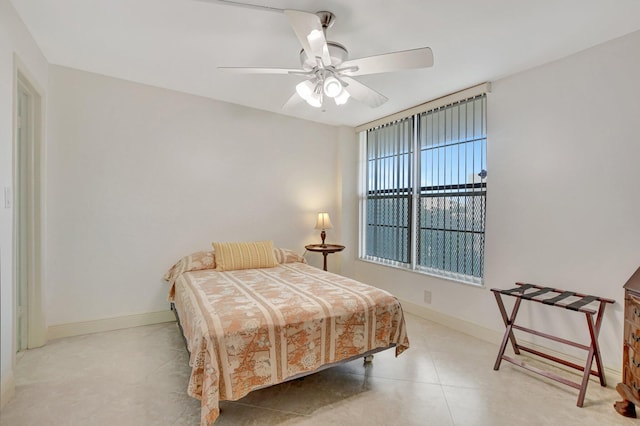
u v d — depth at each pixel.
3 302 1.87
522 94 2.68
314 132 4.28
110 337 2.93
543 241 2.55
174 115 3.37
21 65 2.14
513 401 2.03
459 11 1.90
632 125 2.10
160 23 2.12
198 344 1.73
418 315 3.58
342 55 2.05
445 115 3.33
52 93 2.81
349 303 2.18
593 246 2.28
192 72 2.90
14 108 2.01
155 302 3.29
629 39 2.11
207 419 1.58
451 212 3.28
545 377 2.30
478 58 2.46
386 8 1.88
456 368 2.44
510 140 2.76
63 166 2.88
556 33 2.11
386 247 4.06
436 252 3.44
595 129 2.26
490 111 2.91
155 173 3.29
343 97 2.18
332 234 4.45
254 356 1.80
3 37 1.86
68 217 2.90
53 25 2.19
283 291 2.39
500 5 1.84
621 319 2.13
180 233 3.43
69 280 2.92
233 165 3.72
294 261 3.68
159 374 2.30
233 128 3.71
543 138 2.54
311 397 2.06
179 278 2.91
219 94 3.44
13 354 2.05
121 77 3.07
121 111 3.11
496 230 2.87
